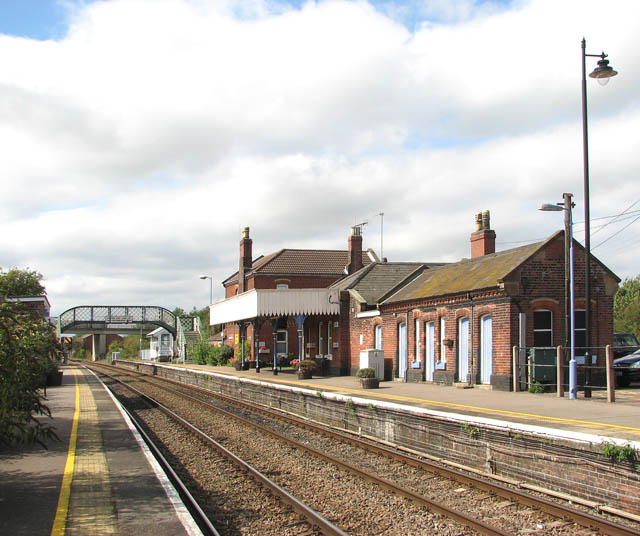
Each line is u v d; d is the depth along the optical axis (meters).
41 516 7.74
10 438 8.56
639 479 8.38
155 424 18.61
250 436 15.86
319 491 9.94
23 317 9.21
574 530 7.79
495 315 19.81
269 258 46.81
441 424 12.34
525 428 10.20
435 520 8.27
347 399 16.44
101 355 118.19
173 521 7.54
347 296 31.64
